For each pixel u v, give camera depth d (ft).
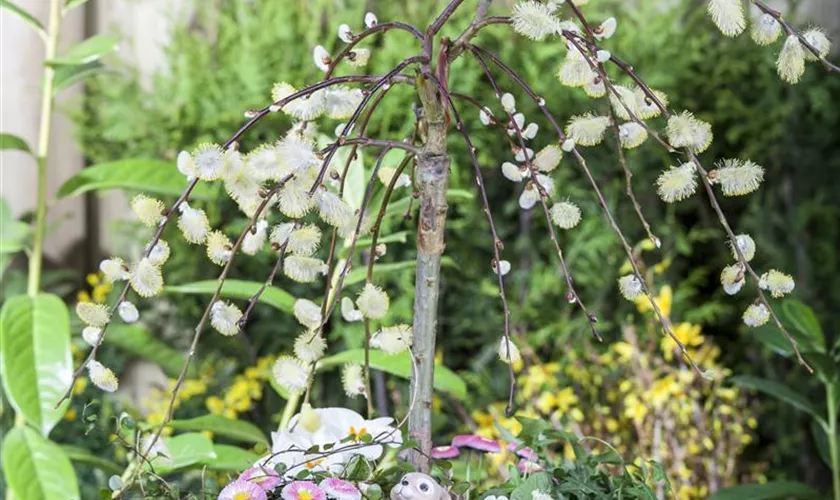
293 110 5.52
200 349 11.54
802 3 12.74
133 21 12.23
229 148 5.38
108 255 12.49
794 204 12.08
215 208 11.12
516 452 6.00
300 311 5.69
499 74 11.10
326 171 5.54
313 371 5.75
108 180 9.01
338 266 7.34
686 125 5.31
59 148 12.12
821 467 11.69
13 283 11.73
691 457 9.65
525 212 11.38
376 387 10.89
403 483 5.40
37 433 8.08
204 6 11.98
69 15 12.01
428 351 5.74
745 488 8.84
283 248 5.50
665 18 11.84
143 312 11.68
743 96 11.97
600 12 11.76
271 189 5.38
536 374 9.96
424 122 5.81
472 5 11.22
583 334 11.19
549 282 11.32
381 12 11.44
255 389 10.91
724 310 11.60
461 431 10.93
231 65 11.41
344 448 5.57
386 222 10.15
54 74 9.00
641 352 10.61
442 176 5.64
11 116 11.82
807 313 8.82
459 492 5.69
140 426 6.50
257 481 5.42
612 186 11.44
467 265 11.36
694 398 9.73
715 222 12.09
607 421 9.78
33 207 11.99
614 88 5.45
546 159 5.67
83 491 10.48
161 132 11.34
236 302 11.09
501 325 11.25
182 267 11.42
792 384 11.64
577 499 5.66
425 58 5.53
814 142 12.05
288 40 11.31
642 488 5.71
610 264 11.42
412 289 10.89
